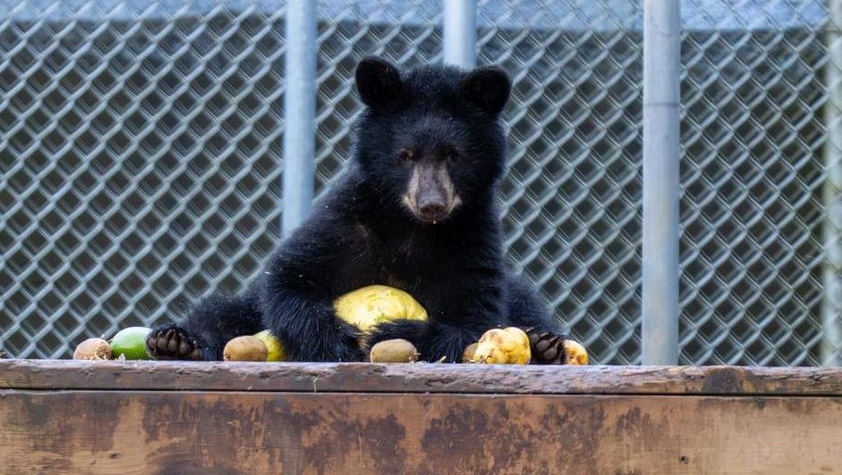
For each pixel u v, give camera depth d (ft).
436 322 28.02
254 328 31.19
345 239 29.60
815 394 17.88
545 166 36.70
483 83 29.99
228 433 17.57
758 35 38.19
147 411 17.54
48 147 35.65
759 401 17.87
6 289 35.06
